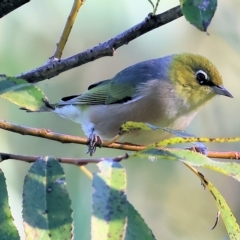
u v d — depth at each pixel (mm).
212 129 12805
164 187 12773
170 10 6945
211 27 12461
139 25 7215
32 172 4926
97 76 13180
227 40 12414
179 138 4926
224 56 13234
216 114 12805
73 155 11734
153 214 12750
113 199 4402
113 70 13195
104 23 11992
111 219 4309
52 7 11867
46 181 4898
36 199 4824
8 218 4844
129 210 5473
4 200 4895
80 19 12039
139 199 12648
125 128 5555
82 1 7266
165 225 12797
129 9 11820
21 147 11258
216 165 4828
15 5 6188
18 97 5352
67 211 4777
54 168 4965
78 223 9102
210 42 13180
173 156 4832
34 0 11750
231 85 13305
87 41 12352
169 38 13234
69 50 12469
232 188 13461
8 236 4785
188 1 4668
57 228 4711
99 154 12016
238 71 13273
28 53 11547
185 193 13070
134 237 5410
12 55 11336
